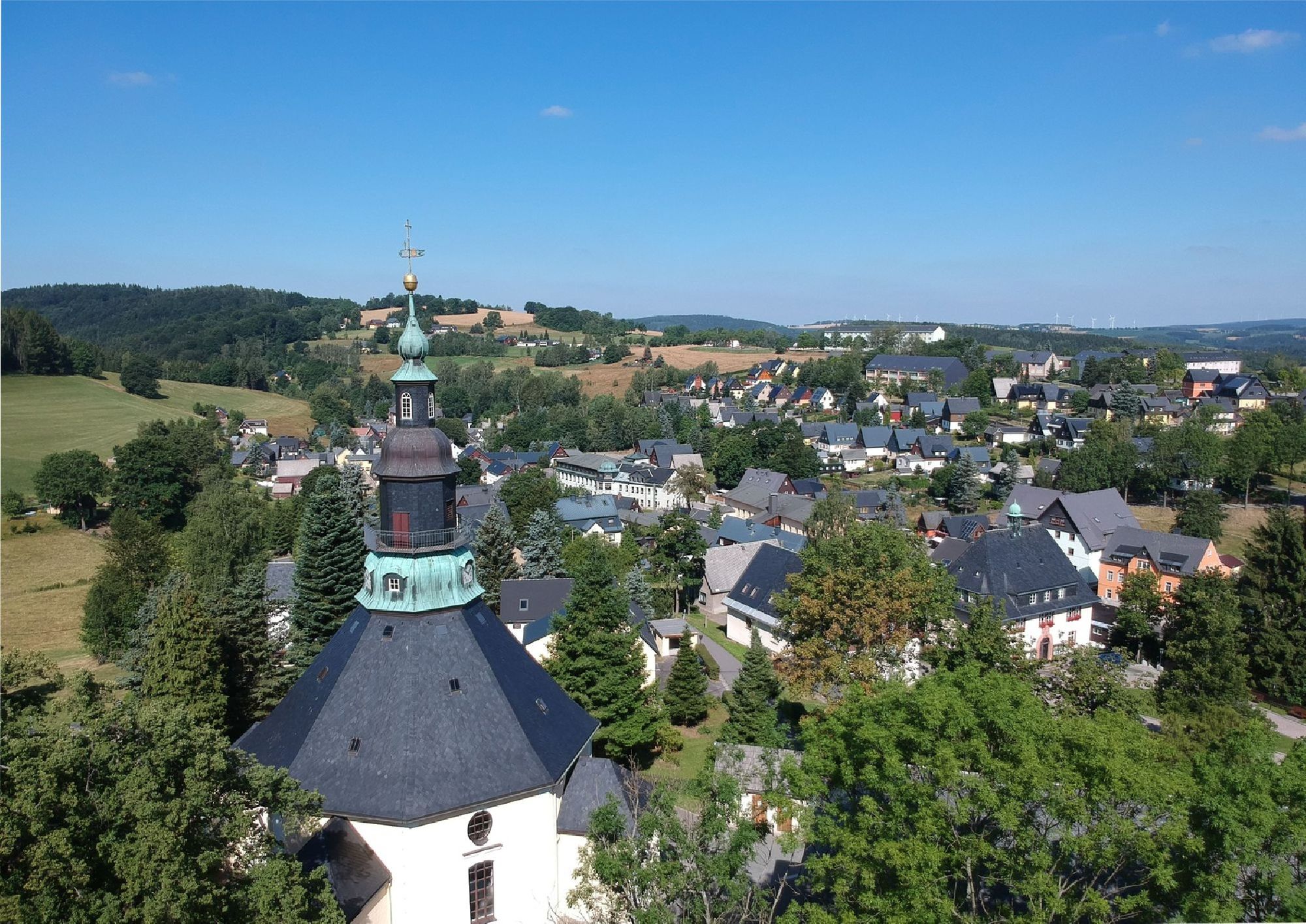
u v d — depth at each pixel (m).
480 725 37.19
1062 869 36.00
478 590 41.62
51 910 23.72
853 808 37.78
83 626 90.25
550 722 40.56
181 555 101.19
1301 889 30.09
